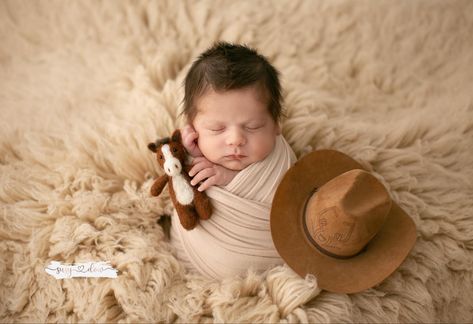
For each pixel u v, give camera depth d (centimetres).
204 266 119
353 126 143
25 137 144
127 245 120
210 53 113
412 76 169
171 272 116
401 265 120
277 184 117
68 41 177
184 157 115
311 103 147
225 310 107
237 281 111
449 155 142
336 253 110
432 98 163
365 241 107
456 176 136
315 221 109
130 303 109
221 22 174
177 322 109
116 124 142
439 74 171
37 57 174
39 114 153
